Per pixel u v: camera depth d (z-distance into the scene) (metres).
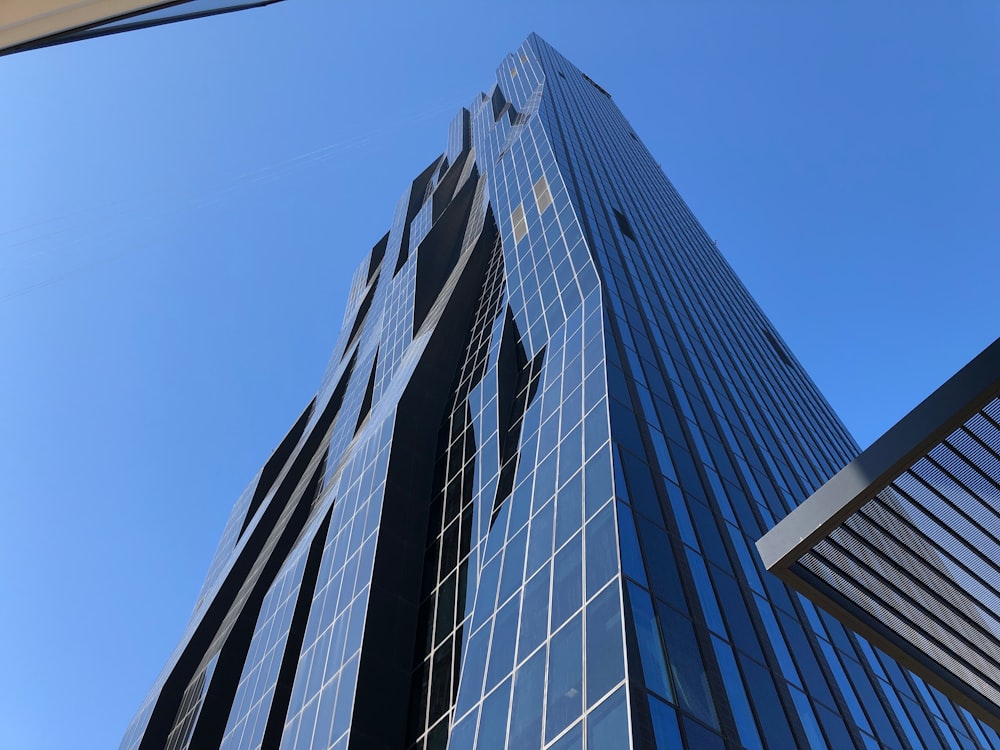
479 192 76.06
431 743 25.84
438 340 51.75
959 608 10.25
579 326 35.28
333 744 28.55
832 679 24.78
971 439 8.58
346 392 82.00
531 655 21.19
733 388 45.19
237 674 51.09
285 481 77.25
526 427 33.44
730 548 26.62
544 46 105.94
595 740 16.52
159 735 54.75
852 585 9.96
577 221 44.47
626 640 17.92
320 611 39.75
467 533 33.00
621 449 25.47
